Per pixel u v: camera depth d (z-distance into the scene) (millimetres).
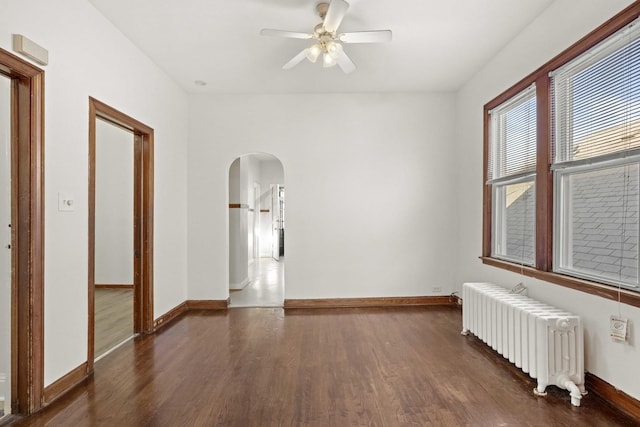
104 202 5809
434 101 4695
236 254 5734
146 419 2094
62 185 2404
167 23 2988
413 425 2023
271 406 2229
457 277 4684
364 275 4684
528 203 3225
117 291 5605
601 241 2402
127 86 3219
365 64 3816
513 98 3379
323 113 4672
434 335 3523
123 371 2732
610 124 2281
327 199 4668
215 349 3174
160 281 3877
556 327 2320
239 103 4664
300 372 2703
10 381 2168
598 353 2326
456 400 2291
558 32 2682
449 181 4715
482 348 3180
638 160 2084
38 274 2193
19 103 2160
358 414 2135
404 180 4695
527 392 2391
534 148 3068
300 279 4652
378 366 2803
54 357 2334
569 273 2635
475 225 4156
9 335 2203
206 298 4637
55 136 2338
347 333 3590
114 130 5777
